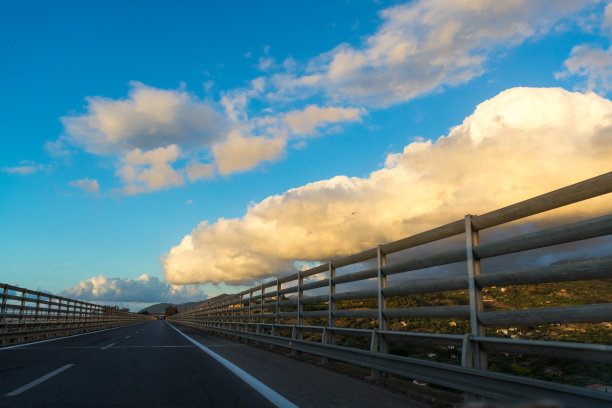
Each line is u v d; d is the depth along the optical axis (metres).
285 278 12.20
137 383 6.38
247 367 8.51
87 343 14.94
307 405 5.00
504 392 4.05
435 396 5.25
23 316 16.09
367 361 6.88
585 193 3.87
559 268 3.98
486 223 5.00
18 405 4.84
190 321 41.44
